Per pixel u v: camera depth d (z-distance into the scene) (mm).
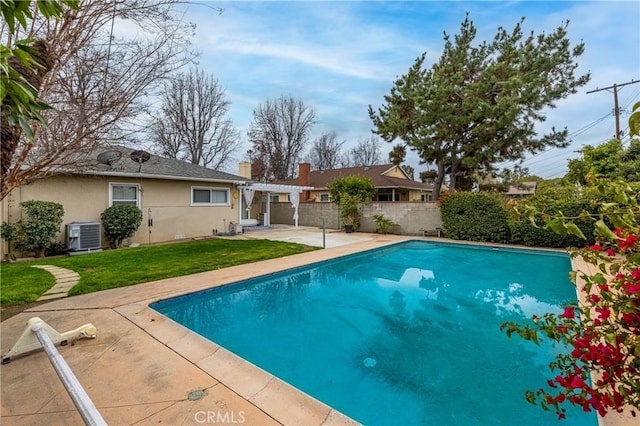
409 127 15844
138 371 3043
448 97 14133
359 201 15781
